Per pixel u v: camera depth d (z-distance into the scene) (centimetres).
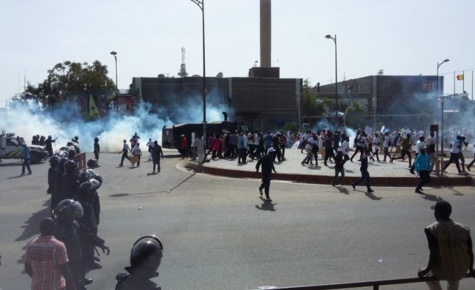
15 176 2525
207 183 2116
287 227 1195
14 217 1385
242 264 884
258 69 7950
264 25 8419
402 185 1952
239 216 1341
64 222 652
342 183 1991
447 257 534
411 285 779
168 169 2823
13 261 923
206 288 755
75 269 652
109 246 1027
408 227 1190
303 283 775
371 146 2795
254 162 2869
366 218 1302
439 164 2094
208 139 3812
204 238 1088
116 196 1752
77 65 7444
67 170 1047
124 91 7069
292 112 7650
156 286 352
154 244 355
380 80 8562
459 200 1577
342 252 963
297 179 2116
